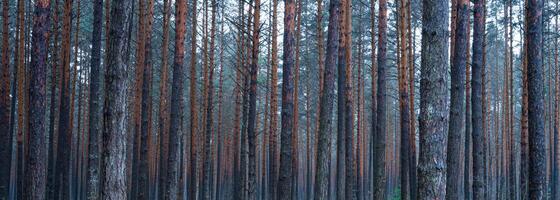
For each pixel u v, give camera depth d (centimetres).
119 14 823
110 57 821
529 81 870
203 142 2645
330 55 1324
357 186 2294
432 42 686
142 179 1609
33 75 965
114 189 804
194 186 2050
